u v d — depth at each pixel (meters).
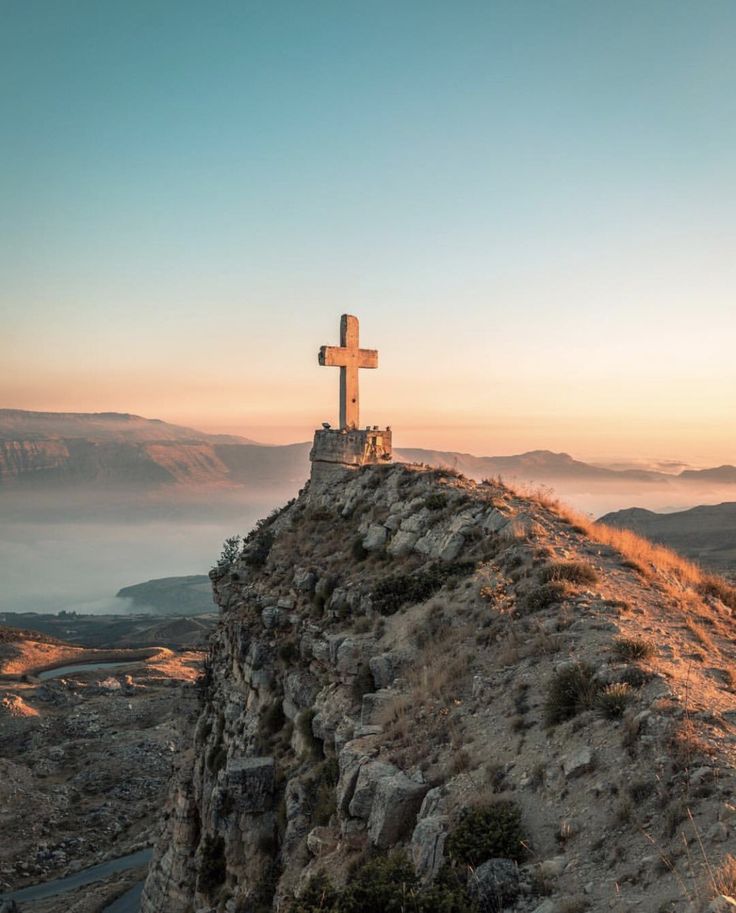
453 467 42.44
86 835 91.62
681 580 29.78
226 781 29.16
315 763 27.14
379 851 18.41
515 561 28.88
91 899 64.56
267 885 24.67
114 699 150.38
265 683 35.59
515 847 15.62
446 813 17.61
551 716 19.02
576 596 25.34
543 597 25.47
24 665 190.12
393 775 19.80
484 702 21.47
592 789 16.06
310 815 24.88
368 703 24.91
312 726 27.86
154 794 104.94
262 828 28.64
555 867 14.52
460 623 26.67
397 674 26.30
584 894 13.57
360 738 22.83
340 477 47.25
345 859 19.03
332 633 31.77
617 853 14.15
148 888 41.81
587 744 17.45
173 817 42.41
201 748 41.22
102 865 81.44
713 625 24.69
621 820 14.88
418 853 16.83
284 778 28.73
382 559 35.84
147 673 180.12
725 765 15.00
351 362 49.41
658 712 17.23
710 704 17.70
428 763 20.03
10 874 80.00
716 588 29.33
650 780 15.40
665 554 32.62
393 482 41.59
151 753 117.31
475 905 14.46
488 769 18.31
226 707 38.53
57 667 195.12
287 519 48.22
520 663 22.41
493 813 16.55
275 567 42.84
